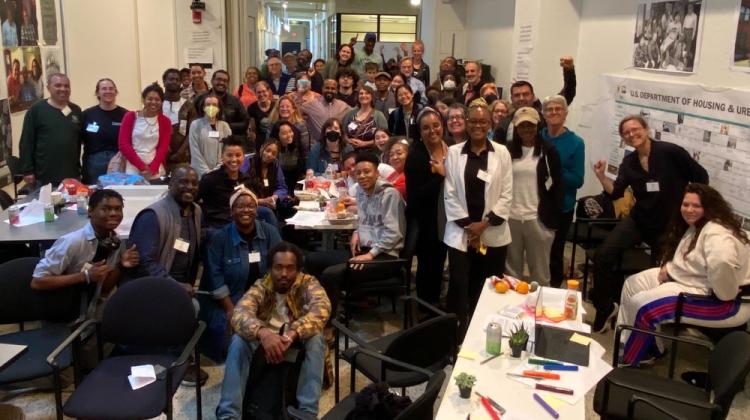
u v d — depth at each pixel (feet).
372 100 19.07
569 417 6.49
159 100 15.93
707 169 13.15
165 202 10.78
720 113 12.67
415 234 11.95
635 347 10.77
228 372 8.75
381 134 16.78
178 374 8.36
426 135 11.78
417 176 12.07
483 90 20.12
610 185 13.44
